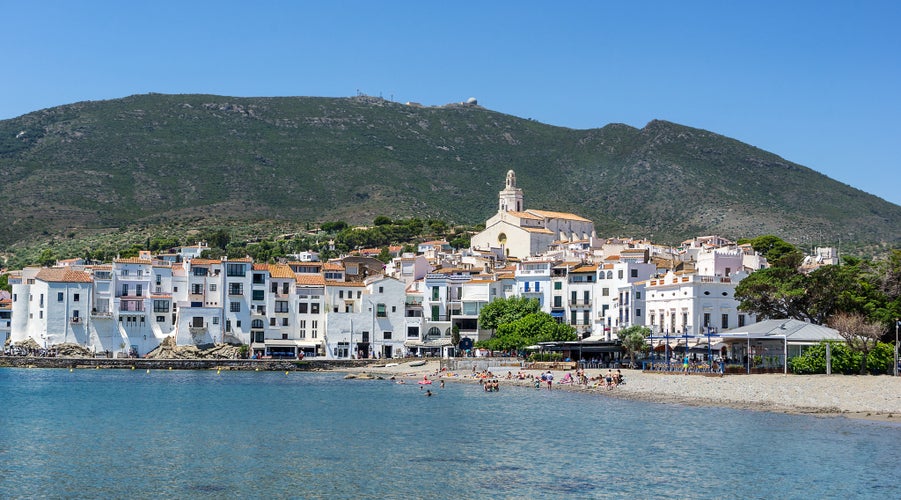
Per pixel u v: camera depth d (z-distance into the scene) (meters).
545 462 85.00
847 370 140.88
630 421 109.50
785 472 79.69
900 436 95.94
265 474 80.62
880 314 153.50
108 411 123.50
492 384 154.75
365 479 78.56
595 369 176.12
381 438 99.31
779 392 126.50
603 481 77.38
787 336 140.88
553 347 185.62
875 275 174.38
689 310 175.50
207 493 74.12
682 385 140.50
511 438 98.38
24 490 75.00
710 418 110.62
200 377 186.00
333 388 160.88
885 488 74.44
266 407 128.75
